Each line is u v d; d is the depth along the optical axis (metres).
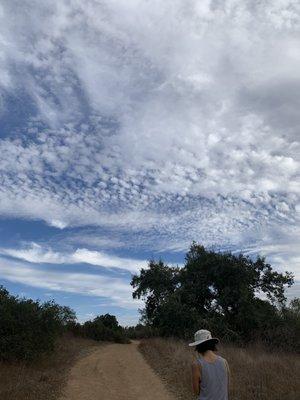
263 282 46.72
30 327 19.61
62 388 14.32
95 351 31.92
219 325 39.19
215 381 5.35
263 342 34.19
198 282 46.44
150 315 54.22
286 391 12.40
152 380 17.02
